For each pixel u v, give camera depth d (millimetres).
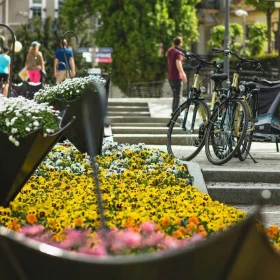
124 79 59656
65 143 15469
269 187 12609
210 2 73125
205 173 13336
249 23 72312
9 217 8125
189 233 7191
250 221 4090
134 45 58625
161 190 10562
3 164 8891
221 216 8281
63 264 3996
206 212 8680
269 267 4219
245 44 61625
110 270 3938
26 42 60625
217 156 14609
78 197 9625
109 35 59625
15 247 4074
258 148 17984
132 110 26297
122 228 7523
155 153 14477
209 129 14656
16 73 59906
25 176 9031
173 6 59688
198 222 7754
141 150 14703
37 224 7801
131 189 10594
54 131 8945
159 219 8078
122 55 59281
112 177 12062
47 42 61000
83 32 62188
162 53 59469
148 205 9102
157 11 58812
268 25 61438
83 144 13562
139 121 23656
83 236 6379
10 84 12359
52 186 11047
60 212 8523
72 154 14055
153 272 3947
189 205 9117
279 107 15688
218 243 4051
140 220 7891
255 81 15867
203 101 15031
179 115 15438
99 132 13492
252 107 14977
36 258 4043
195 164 13586
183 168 13047
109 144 15250
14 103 8930
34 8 73750
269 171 13305
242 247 4105
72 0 61562
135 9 58844
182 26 60000
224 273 4082
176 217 8008
